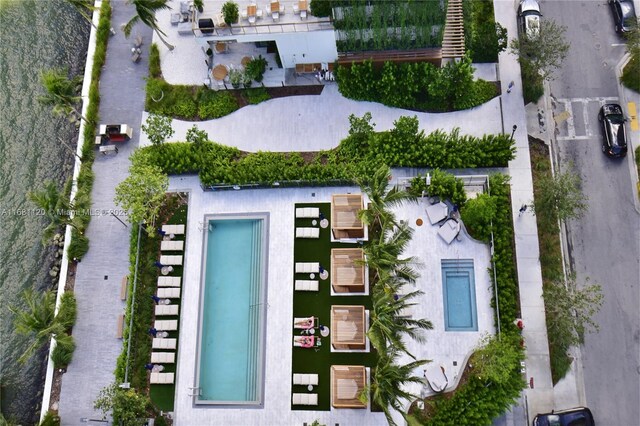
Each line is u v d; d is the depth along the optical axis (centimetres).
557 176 4156
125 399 3847
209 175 4466
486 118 4600
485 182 4409
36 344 3900
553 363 4028
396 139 4384
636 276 4234
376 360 4075
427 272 4231
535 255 4256
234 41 4838
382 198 3806
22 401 4328
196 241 4469
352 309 4103
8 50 5278
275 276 4328
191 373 4166
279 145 4644
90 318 4372
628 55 4769
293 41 4497
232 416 4069
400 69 4544
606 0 4934
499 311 4059
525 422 3938
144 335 4262
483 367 3781
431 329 3850
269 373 4128
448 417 3800
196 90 4859
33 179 4931
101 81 4997
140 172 4216
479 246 4266
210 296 4422
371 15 4209
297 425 4012
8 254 4722
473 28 4778
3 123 5078
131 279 4359
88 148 4772
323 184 4491
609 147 4447
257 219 4488
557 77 4747
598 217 4381
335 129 4653
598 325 4138
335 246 4356
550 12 4941
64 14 5350
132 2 4444
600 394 3994
